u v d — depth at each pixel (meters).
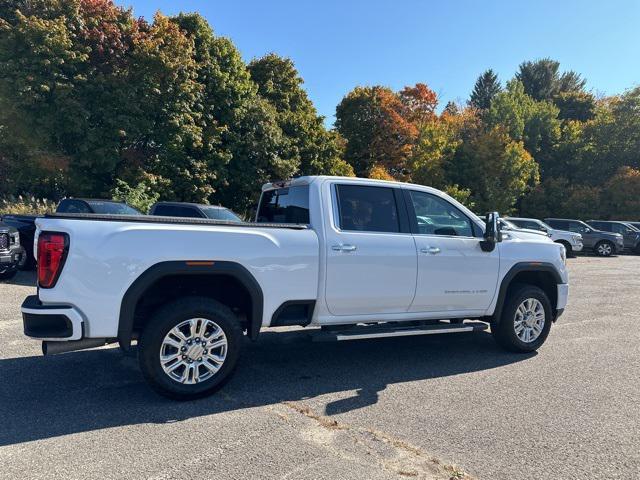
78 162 17.33
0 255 9.66
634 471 3.31
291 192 5.52
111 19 17.98
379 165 37.09
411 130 36.66
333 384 4.95
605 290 12.36
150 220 4.34
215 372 4.47
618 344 6.75
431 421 4.06
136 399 4.40
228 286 4.83
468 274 5.73
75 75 16.70
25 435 3.65
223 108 21.70
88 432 3.72
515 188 36.09
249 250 4.54
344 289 5.00
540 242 6.40
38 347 5.89
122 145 18.12
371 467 3.29
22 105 15.77
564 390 4.86
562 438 3.78
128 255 4.08
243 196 22.66
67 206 12.20
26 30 15.68
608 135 39.25
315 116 28.00
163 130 18.70
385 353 6.16
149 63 17.92
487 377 5.25
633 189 35.03
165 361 4.24
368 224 5.29
